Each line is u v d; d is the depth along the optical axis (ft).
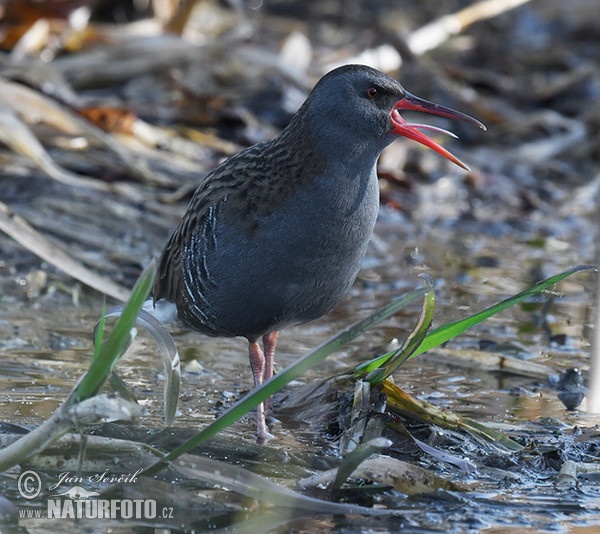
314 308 31.14
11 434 26.30
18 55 53.78
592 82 65.21
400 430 28.73
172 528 23.71
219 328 31.73
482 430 29.32
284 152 30.12
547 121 61.11
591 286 44.83
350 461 25.16
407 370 35.12
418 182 55.77
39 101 47.50
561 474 27.07
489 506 25.46
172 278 32.45
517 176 57.67
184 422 29.66
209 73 56.34
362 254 30.99
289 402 31.58
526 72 69.05
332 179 29.89
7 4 56.54
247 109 56.39
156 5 61.72
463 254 48.47
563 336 38.32
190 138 53.26
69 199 46.47
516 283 44.52
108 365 23.68
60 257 36.37
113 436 27.76
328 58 61.16
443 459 27.81
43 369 33.17
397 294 42.83
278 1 74.23
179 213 46.93
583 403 32.60
